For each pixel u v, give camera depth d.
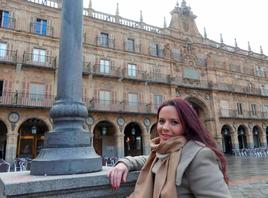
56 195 2.47
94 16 32.03
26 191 2.32
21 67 25.48
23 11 27.42
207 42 41.69
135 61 33.03
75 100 3.51
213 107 37.88
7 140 23.25
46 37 27.55
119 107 29.69
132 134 33.56
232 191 10.62
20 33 26.33
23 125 26.69
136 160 2.72
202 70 39.25
